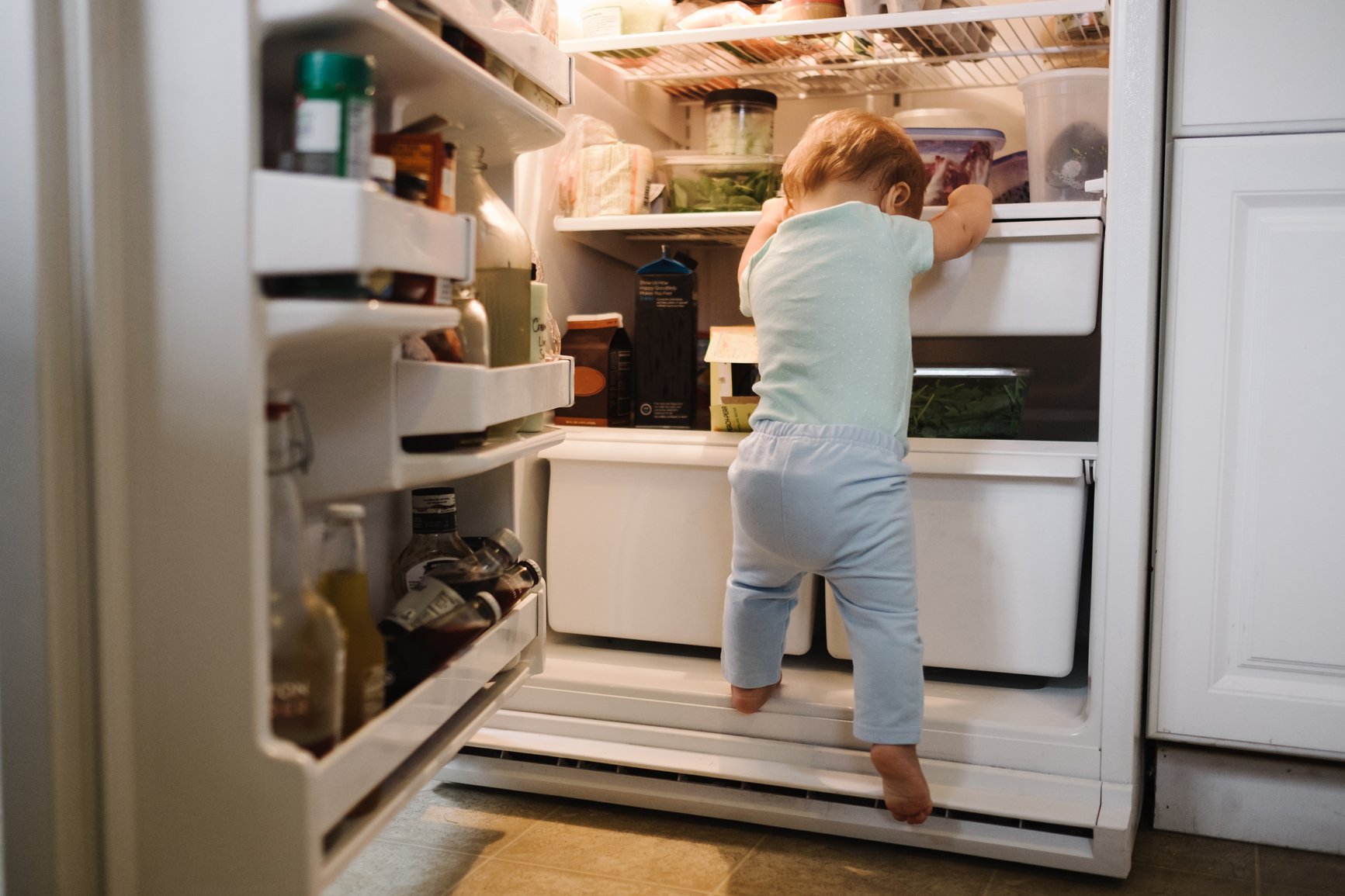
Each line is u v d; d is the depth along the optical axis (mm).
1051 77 1469
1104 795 1290
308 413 813
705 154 1694
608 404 1654
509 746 1479
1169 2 1361
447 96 919
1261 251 1301
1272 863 1322
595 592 1644
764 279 1384
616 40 1555
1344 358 1274
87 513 676
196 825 687
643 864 1295
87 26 653
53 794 674
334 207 640
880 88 1948
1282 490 1309
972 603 1487
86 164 659
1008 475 1443
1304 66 1262
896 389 1307
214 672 680
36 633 668
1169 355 1334
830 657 1658
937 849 1327
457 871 1268
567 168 1670
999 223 1415
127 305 677
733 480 1349
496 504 1259
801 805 1374
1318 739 1305
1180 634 1352
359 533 797
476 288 1059
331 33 704
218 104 655
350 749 715
